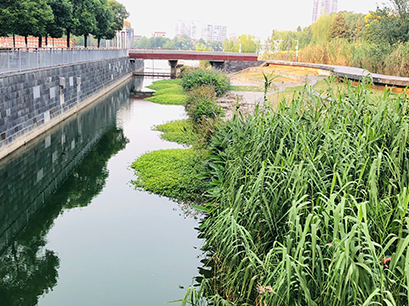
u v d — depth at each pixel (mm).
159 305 5934
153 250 7527
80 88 23484
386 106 5746
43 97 16828
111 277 6688
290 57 54812
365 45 30828
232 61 49594
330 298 3830
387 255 4195
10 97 13211
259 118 7152
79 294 6238
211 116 14805
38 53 16578
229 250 5336
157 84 38031
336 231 3832
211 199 8727
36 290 6469
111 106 25156
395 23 34750
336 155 5453
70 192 10820
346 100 6527
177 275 6719
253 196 4902
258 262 4824
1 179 11578
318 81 28938
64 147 15320
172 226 8438
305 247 4285
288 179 5031
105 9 35094
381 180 5137
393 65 23500
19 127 14148
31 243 8125
